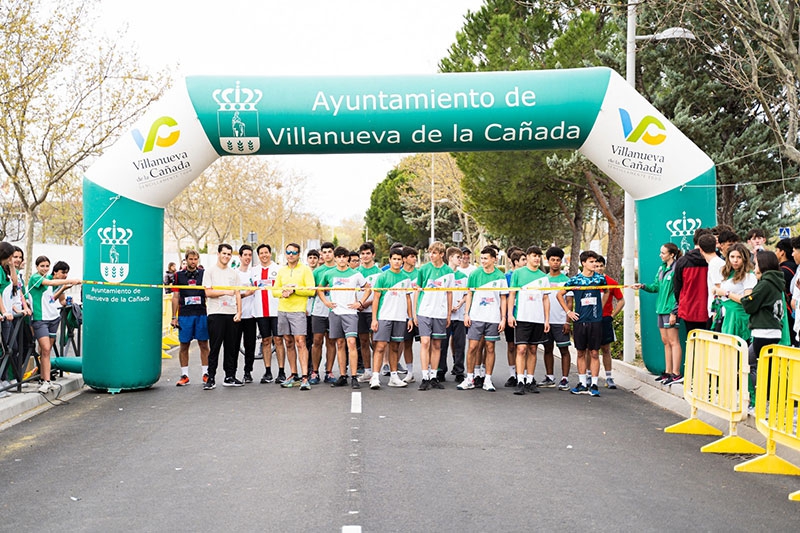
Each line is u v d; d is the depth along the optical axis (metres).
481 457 6.96
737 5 11.95
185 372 11.65
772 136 17.64
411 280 11.25
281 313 11.23
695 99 18.02
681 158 10.74
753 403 8.40
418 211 57.09
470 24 26.41
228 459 6.89
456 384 11.73
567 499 5.68
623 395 10.66
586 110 10.64
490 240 40.31
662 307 10.48
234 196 47.53
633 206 13.41
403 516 5.27
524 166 22.27
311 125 10.60
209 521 5.19
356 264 12.36
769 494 5.85
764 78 16.42
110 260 10.62
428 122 10.60
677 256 10.41
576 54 21.02
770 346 6.61
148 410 9.42
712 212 10.81
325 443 7.50
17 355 9.87
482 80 10.67
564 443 7.55
